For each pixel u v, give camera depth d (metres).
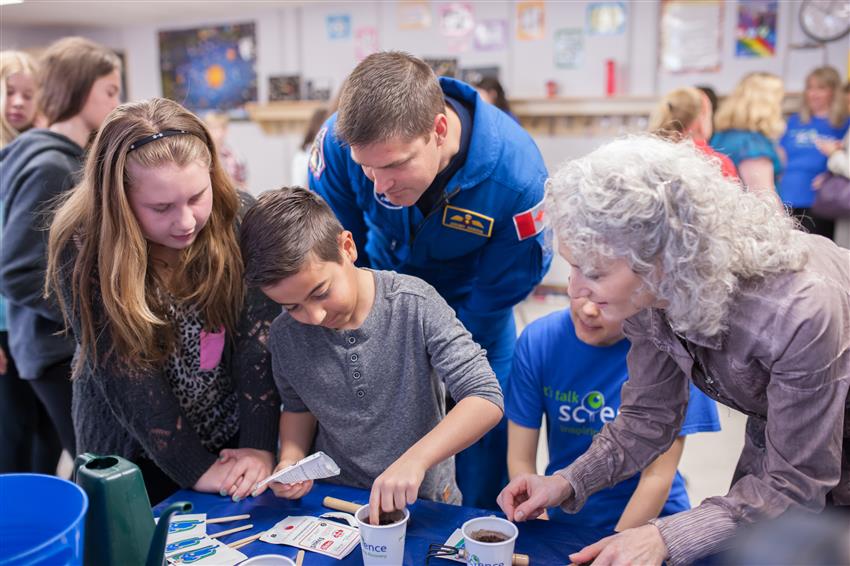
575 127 5.69
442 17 5.79
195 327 1.39
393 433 1.36
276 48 6.20
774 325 0.94
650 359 1.18
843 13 5.02
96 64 2.02
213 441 1.49
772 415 0.99
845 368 0.94
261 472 1.33
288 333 1.36
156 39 6.46
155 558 0.95
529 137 1.73
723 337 1.00
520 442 1.65
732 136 4.15
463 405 1.25
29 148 1.94
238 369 1.43
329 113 2.78
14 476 0.95
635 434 1.21
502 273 1.77
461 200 1.62
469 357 1.31
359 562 1.08
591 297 0.97
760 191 1.04
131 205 1.21
